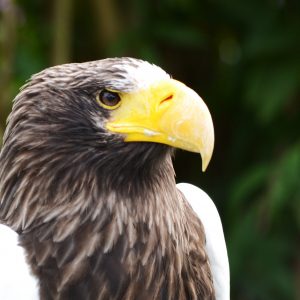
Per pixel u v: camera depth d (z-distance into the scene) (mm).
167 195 6055
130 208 5875
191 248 6293
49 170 5832
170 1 11195
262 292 10492
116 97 5766
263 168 10273
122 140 5770
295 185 9875
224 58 11781
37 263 5754
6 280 5590
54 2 10812
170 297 6027
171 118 5656
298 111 10914
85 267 5781
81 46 11570
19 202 5906
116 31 11211
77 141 5805
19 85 10594
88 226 5812
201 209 6723
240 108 11422
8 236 5770
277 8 10844
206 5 11281
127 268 5840
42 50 11305
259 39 10664
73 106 5805
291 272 10500
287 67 10523
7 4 10078
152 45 11023
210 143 5629
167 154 5941
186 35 11062
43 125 5832
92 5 11219
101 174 5840
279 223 10516
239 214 10750
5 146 6000
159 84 5727
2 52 10172
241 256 10453
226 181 11344
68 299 5766
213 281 6609
